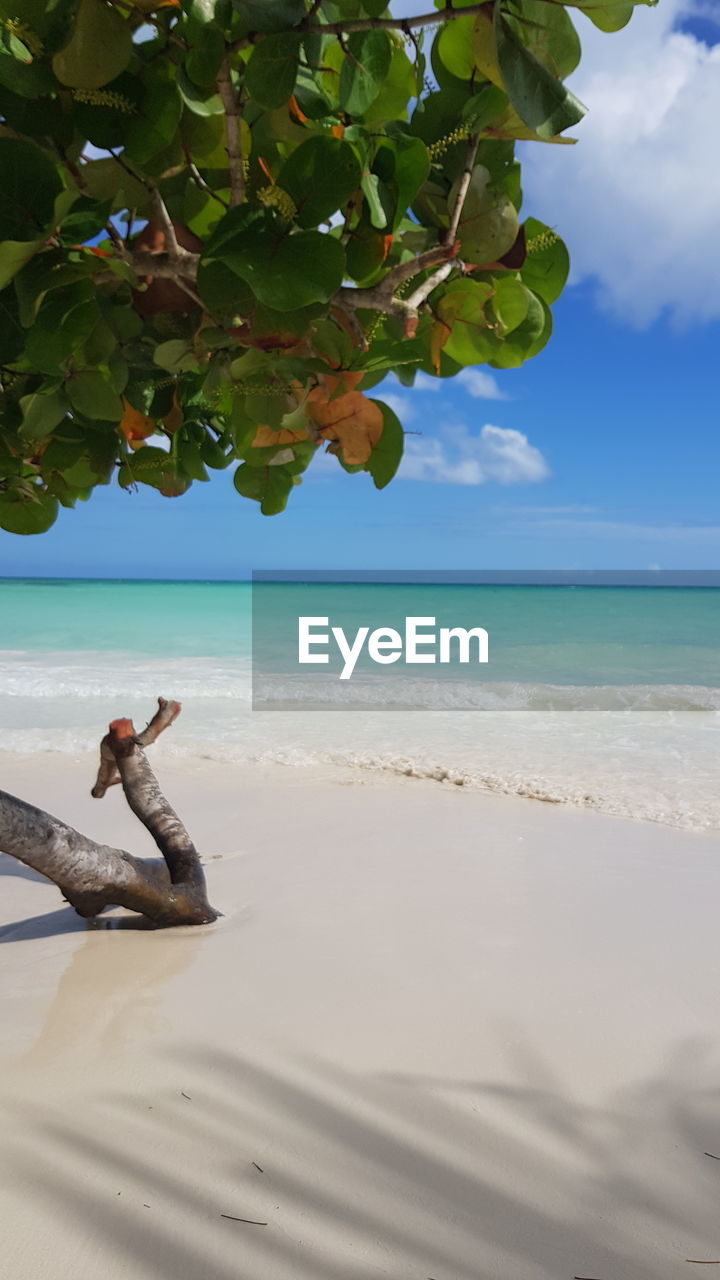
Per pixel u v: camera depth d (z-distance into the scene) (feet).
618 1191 7.96
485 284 4.95
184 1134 8.60
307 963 12.98
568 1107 9.29
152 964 12.89
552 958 13.35
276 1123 8.84
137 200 4.21
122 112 4.06
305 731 35.86
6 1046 10.32
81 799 24.58
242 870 17.97
